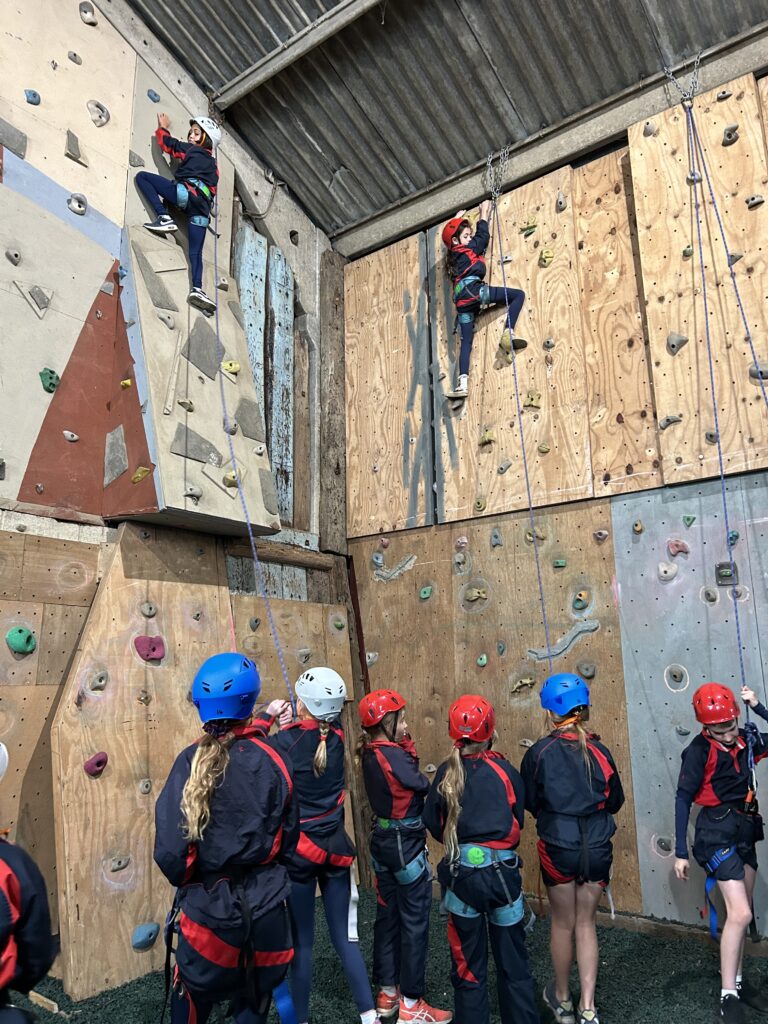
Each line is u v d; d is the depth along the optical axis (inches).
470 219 227.5
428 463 220.4
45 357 158.9
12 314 153.1
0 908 62.6
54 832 144.5
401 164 236.1
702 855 126.3
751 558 161.5
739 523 164.2
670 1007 121.6
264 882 81.7
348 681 215.5
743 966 137.9
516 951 101.0
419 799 121.4
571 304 200.4
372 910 172.9
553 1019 118.4
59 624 151.9
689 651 166.1
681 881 158.1
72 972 130.7
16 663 142.6
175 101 207.5
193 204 187.2
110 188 179.8
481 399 212.8
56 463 158.6
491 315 215.9
